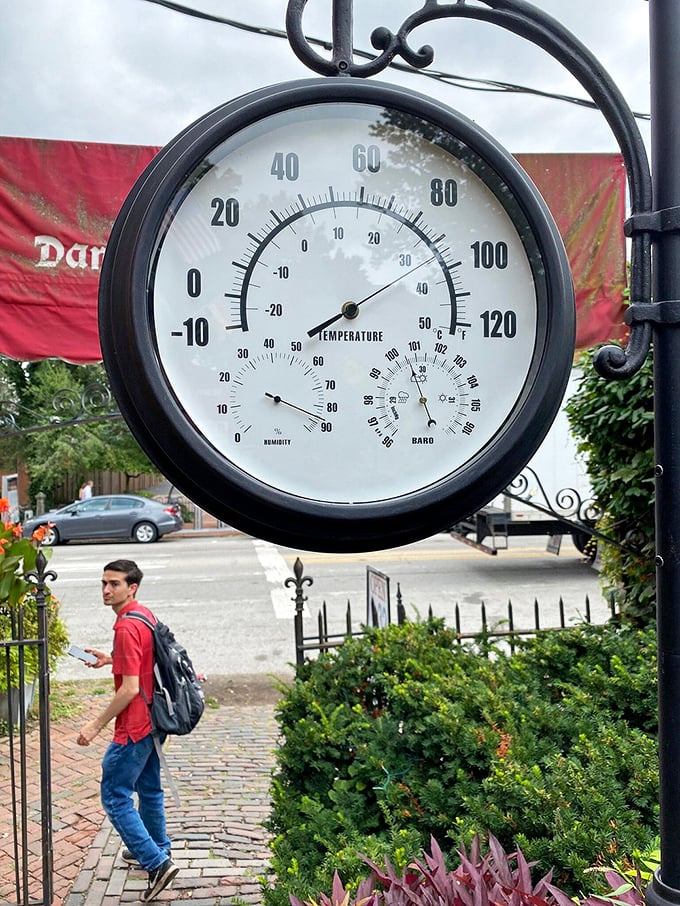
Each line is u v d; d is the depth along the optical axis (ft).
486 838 6.82
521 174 4.41
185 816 14.23
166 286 4.15
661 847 4.25
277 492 4.05
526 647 11.27
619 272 14.90
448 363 4.42
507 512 37.24
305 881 6.73
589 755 7.34
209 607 31.27
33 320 14.15
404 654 10.82
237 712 20.02
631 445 13.70
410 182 4.45
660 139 4.26
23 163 13.92
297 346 4.27
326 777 9.19
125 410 4.30
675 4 4.27
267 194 4.30
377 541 4.28
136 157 14.26
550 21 4.37
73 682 22.80
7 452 84.12
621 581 14.82
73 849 13.26
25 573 12.80
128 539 57.41
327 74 4.43
